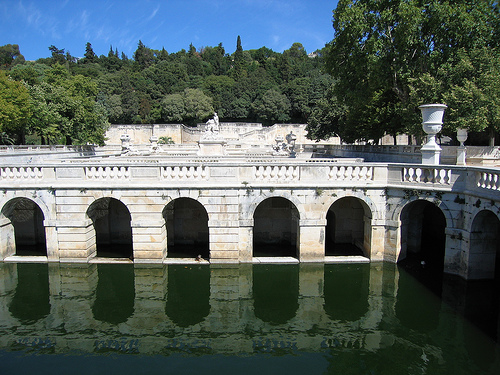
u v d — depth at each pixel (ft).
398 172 52.65
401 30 74.23
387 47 82.23
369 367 33.83
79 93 160.15
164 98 273.95
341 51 90.27
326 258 56.70
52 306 45.24
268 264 55.47
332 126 170.50
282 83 308.40
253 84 292.81
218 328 40.88
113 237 66.33
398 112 89.30
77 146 144.56
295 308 45.14
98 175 54.29
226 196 53.72
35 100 130.93
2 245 56.95
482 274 48.60
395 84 84.43
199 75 323.78
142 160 79.15
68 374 32.37
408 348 36.50
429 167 50.14
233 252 55.42
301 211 54.19
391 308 44.21
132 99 268.00
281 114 274.57
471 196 46.44
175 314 43.91
